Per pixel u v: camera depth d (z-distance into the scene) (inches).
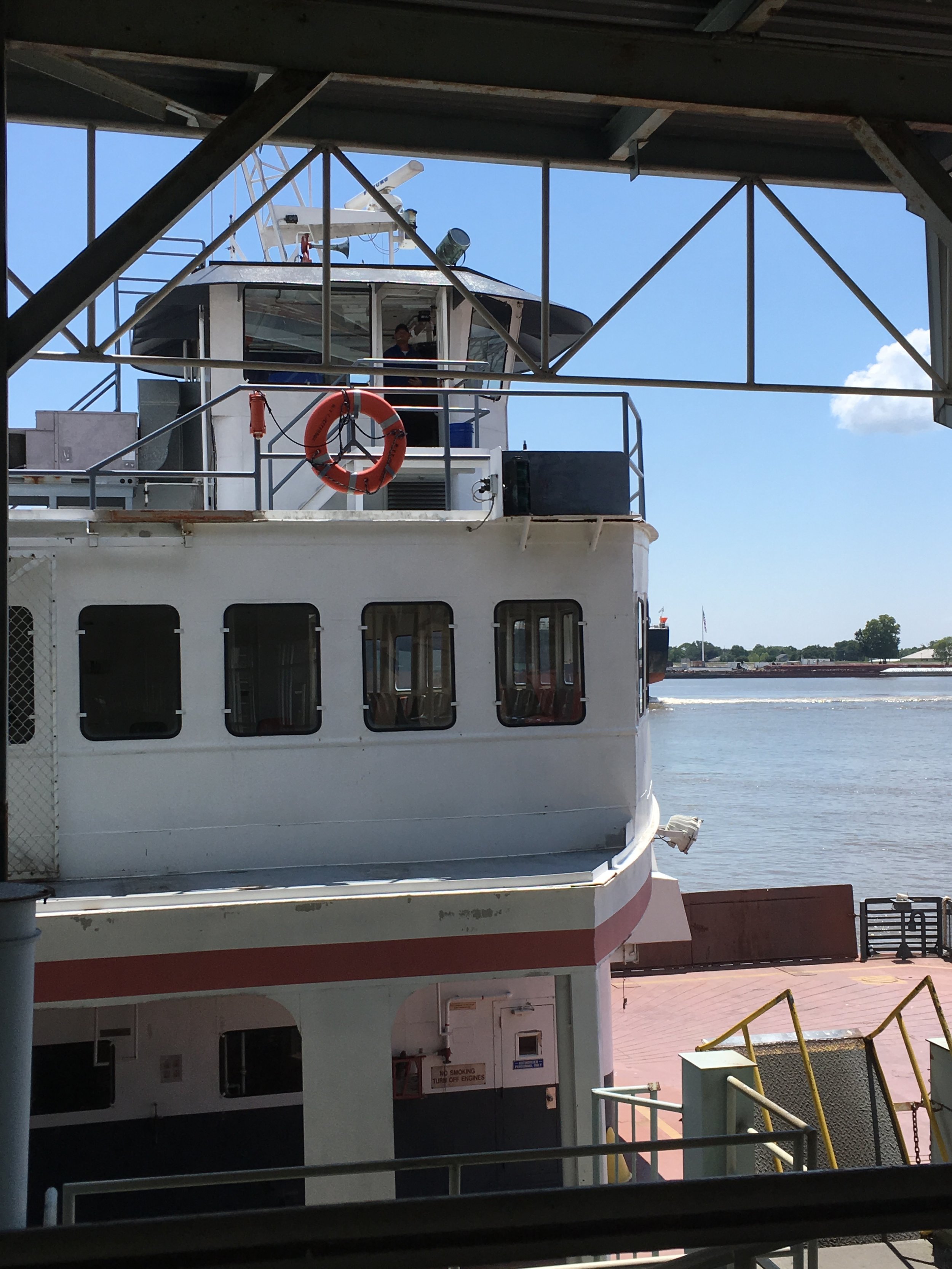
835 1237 85.7
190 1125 359.6
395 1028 382.3
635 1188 85.5
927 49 243.8
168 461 509.7
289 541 354.9
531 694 369.7
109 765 343.9
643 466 414.0
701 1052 297.3
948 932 749.3
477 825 364.5
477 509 449.7
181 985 298.7
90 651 344.8
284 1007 322.3
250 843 350.3
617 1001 644.1
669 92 218.7
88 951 295.6
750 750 3312.0
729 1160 274.2
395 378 482.3
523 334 539.2
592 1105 312.2
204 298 481.4
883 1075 331.9
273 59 204.5
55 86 250.1
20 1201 153.6
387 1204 83.6
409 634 362.3
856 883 1238.3
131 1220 82.5
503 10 214.8
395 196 583.2
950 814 1841.8
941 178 227.9
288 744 353.1
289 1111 364.2
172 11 200.5
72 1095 354.9
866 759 2965.1
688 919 722.2
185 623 349.4
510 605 368.5
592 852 370.6
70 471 353.4
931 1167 88.4
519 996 386.9
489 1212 83.7
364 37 207.2
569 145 279.6
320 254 580.7
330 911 304.8
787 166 288.4
